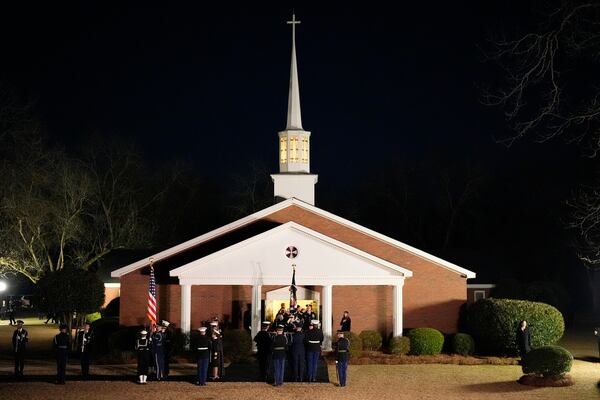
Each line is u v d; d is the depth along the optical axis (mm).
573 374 27406
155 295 32406
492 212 70688
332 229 36875
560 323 32156
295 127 40844
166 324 28516
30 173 53531
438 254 53406
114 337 32938
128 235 60594
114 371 28266
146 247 61719
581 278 70562
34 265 54594
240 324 35438
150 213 66625
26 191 53438
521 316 32062
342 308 35875
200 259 33562
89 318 46062
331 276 33719
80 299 36969
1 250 52969
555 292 52281
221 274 33688
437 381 25641
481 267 50562
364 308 35906
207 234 35969
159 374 25719
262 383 25094
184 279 33656
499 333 32344
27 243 54406
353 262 33875
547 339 31859
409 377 26625
